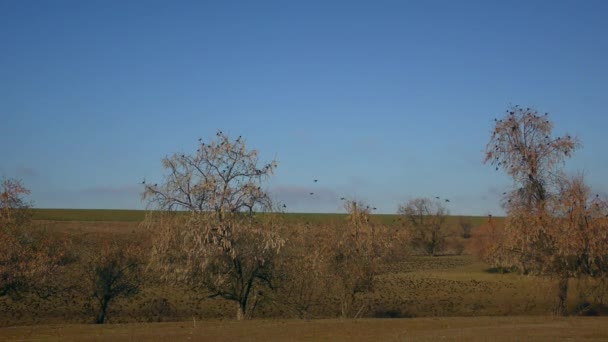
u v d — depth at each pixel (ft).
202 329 73.46
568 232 104.73
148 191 96.48
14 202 101.24
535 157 112.06
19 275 93.35
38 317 111.24
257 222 99.30
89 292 111.65
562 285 109.19
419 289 164.04
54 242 104.78
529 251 109.81
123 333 70.08
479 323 79.92
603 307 110.11
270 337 66.54
